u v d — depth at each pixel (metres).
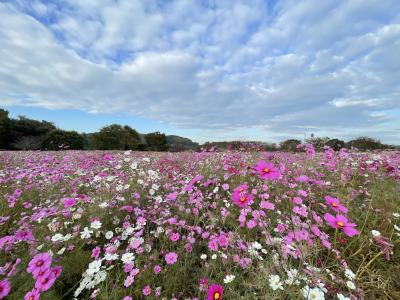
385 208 2.81
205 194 3.25
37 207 3.07
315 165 4.62
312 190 3.18
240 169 4.06
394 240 2.23
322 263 1.79
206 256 2.05
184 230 2.56
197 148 10.02
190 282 1.88
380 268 1.94
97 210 2.67
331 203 1.74
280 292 1.57
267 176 1.72
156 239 2.38
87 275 1.74
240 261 1.86
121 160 4.85
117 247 2.14
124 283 1.66
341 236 2.27
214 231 2.45
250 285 1.64
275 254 1.89
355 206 3.00
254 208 2.88
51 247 2.10
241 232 2.41
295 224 1.96
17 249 2.14
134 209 2.64
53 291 1.68
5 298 1.62
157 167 4.49
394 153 6.20
